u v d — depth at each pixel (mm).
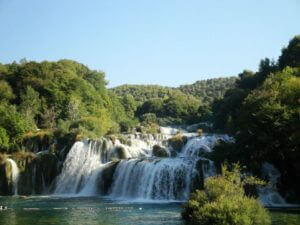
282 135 57250
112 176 72875
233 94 109188
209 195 39531
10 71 132875
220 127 107562
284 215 43594
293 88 60344
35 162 79375
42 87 122000
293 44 111125
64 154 82875
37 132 91125
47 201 62031
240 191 39625
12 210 50562
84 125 98688
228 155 61719
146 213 46625
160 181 65062
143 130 120312
